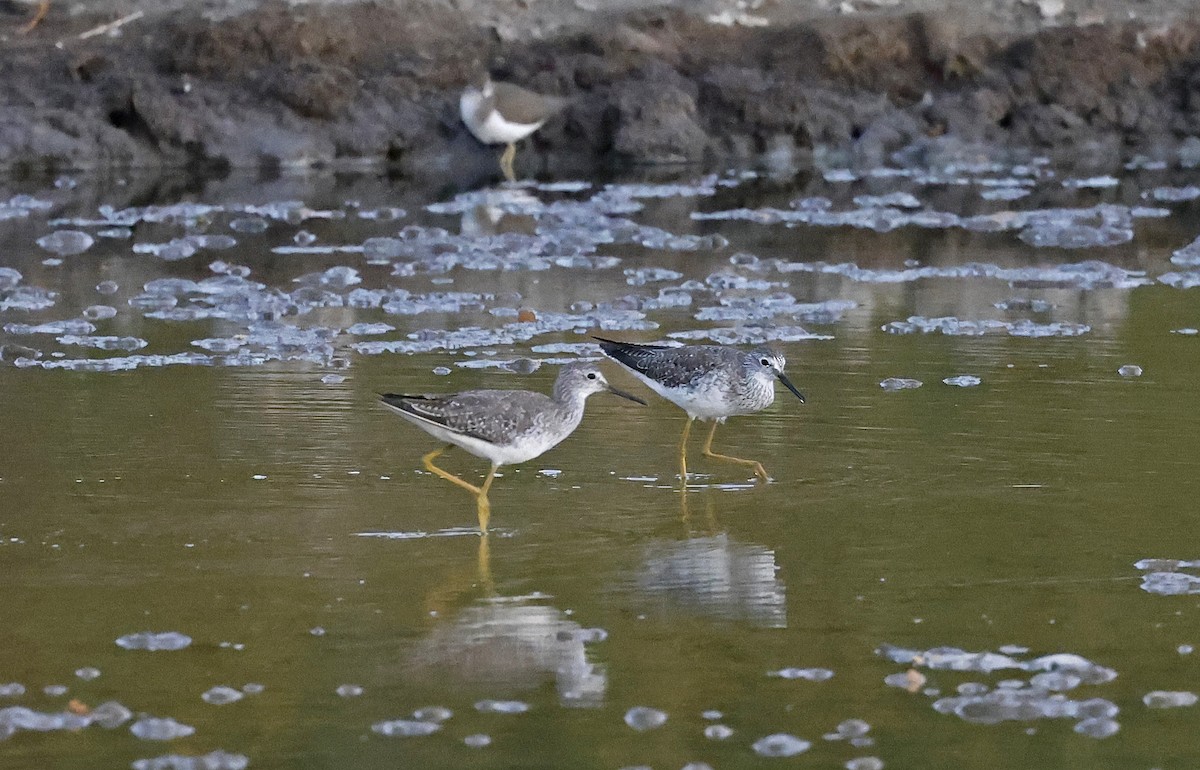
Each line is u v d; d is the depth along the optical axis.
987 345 16.83
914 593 10.62
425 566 11.13
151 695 9.15
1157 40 28.81
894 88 28.64
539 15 28.81
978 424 14.14
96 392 14.98
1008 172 27.12
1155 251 21.55
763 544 11.55
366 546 11.48
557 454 13.84
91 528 11.65
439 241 21.42
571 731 8.80
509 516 12.19
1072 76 28.58
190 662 9.58
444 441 12.45
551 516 12.21
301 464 13.14
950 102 28.44
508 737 8.73
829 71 28.50
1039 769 8.32
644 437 14.38
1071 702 8.98
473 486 12.29
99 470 12.88
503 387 15.09
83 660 9.56
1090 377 15.54
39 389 15.05
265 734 8.73
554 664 9.66
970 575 10.90
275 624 10.13
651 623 10.23
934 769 8.34
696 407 13.52
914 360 16.27
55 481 12.60
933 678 9.38
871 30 28.53
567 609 10.45
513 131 26.47
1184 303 18.67
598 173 26.92
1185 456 13.20
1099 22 29.34
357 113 27.03
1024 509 12.12
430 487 12.73
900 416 14.45
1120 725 8.78
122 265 20.31
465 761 8.46
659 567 11.17
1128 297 19.02
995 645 9.80
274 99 26.88
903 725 8.83
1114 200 24.83
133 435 13.73
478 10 28.59
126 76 26.39
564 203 24.42
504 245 21.39
